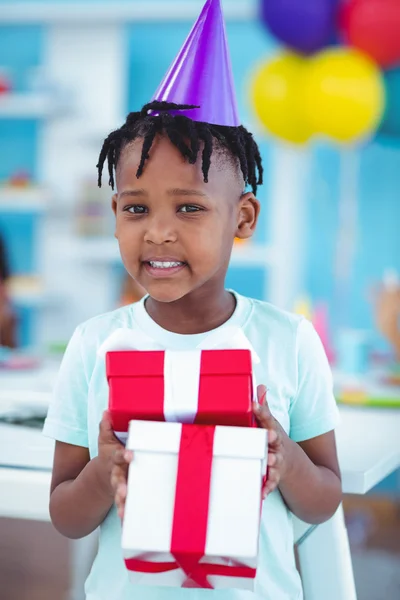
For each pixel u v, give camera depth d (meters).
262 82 2.59
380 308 2.39
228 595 0.83
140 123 0.85
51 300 3.43
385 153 3.38
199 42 0.89
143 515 0.66
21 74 3.66
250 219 0.90
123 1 3.44
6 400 1.40
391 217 3.39
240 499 0.66
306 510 0.85
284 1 2.46
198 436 0.67
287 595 0.86
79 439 0.90
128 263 0.82
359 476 0.95
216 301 0.89
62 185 3.46
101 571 0.86
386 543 2.36
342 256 3.32
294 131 2.61
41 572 2.10
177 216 0.80
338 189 3.39
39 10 3.38
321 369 0.92
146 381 0.69
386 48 2.49
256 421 0.73
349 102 2.45
